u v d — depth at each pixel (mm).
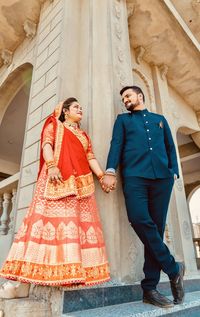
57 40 3305
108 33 3010
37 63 3697
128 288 1810
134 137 1946
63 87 2643
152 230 1633
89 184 1854
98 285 1656
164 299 1615
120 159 2006
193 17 5168
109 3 3355
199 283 2840
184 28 4785
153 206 1815
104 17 3207
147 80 5211
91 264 1558
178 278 1661
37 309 1499
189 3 4887
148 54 5316
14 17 4863
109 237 1924
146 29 4789
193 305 1830
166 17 4566
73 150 1902
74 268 1420
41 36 3984
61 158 1812
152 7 4387
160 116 2166
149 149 1874
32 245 1487
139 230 1663
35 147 2836
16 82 5219
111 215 1983
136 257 2021
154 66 5539
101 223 1975
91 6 3271
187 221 4281
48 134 1911
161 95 5219
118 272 1817
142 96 2230
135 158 1852
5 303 1582
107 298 1651
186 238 4051
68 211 1624
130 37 4934
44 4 4434
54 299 1528
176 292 1654
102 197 2055
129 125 2016
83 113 2496
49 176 1709
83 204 1770
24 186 2725
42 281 1403
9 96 5320
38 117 3014
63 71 2738
